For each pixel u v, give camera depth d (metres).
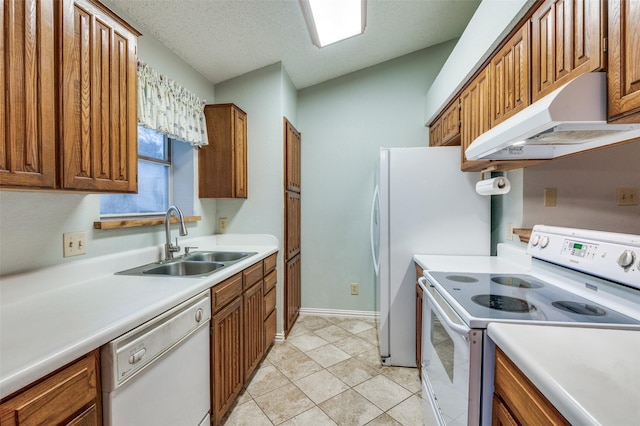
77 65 1.04
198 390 1.35
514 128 1.12
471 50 1.86
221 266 1.72
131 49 1.29
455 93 2.23
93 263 1.42
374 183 3.09
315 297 3.23
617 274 1.04
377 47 2.72
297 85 3.10
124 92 1.25
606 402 0.54
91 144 1.10
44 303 1.06
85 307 1.02
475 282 1.43
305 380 2.02
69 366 0.76
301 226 3.23
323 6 1.90
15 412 0.64
